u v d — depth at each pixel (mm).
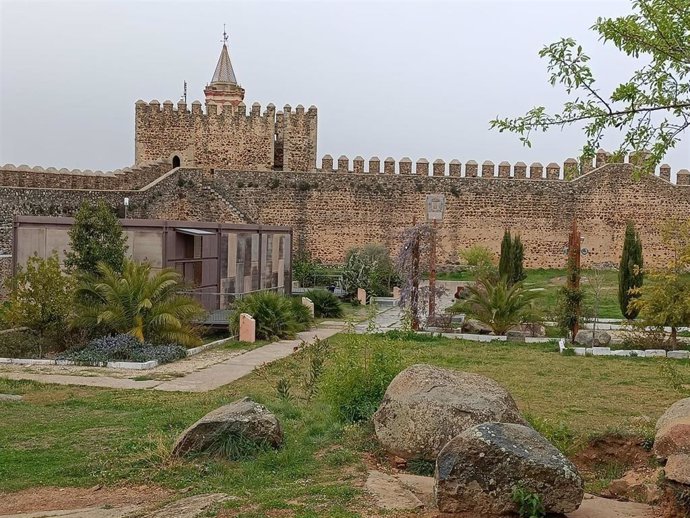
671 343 21938
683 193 49875
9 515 7742
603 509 7219
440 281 45125
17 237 23688
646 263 50062
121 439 10688
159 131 52094
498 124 9820
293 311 25781
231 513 7090
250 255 29141
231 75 66188
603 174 50125
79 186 40938
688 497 6875
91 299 20375
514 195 50094
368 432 9984
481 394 9156
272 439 9398
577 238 24453
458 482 6758
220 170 49312
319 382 13906
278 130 54000
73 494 8438
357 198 49812
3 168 35562
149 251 23891
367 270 39812
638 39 8961
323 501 7344
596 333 22781
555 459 6820
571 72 9172
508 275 32156
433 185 49938
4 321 20062
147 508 7645
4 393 14508
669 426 7781
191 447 9273
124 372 17141
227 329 24047
